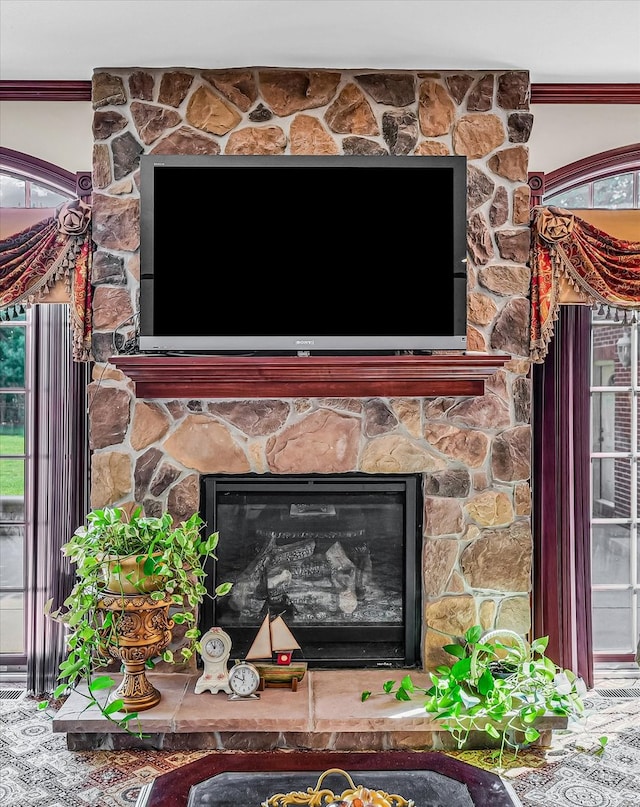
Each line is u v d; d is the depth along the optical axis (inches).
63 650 127.0
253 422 116.9
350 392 111.9
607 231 123.2
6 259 115.3
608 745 109.0
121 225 115.5
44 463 127.6
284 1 95.3
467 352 117.7
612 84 123.0
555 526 128.1
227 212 111.7
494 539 118.0
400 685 113.7
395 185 112.3
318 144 116.4
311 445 117.0
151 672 117.6
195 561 106.9
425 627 118.6
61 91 120.7
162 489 116.5
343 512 121.0
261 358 107.7
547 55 111.8
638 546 145.3
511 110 117.4
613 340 141.6
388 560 121.4
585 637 130.2
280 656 113.2
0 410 137.8
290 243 112.2
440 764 76.9
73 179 127.6
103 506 116.0
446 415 118.0
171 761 102.2
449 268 112.8
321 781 69.0
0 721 116.5
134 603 101.5
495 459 118.1
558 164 130.8
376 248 112.5
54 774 99.0
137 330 116.0
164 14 98.4
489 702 103.3
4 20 99.6
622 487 143.6
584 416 129.1
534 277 118.4
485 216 117.4
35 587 127.3
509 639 117.1
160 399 114.0
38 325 127.0
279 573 121.0
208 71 115.8
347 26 102.0
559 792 96.0
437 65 115.3
